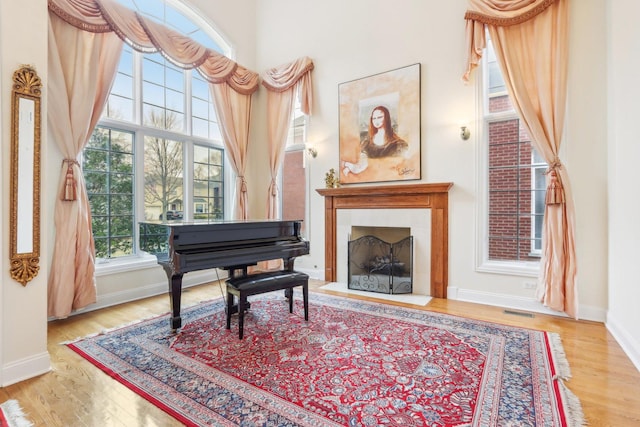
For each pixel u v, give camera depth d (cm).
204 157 503
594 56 310
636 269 232
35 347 214
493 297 364
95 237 374
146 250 319
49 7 302
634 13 239
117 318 328
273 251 338
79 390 196
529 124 332
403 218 418
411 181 418
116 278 379
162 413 174
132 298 392
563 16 317
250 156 560
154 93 433
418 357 236
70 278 320
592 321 310
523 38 340
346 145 471
